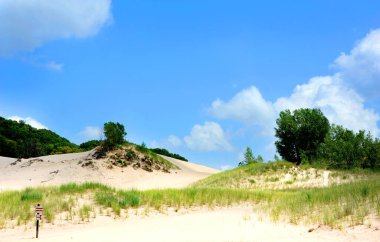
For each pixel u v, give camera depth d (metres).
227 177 42.66
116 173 50.34
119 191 22.33
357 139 41.88
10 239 13.07
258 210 18.58
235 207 21.64
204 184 42.78
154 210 19.52
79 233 13.93
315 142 45.94
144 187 43.91
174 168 58.91
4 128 90.00
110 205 19.31
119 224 16.16
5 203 17.94
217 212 19.61
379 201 14.12
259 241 11.47
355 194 16.08
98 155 53.91
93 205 19.20
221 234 13.09
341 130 45.31
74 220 16.59
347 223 12.48
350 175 37.19
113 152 54.84
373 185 17.50
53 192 21.20
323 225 12.77
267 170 41.97
